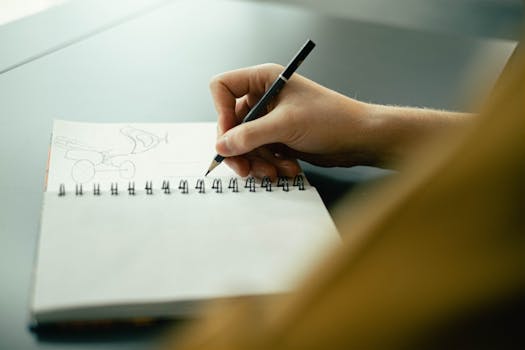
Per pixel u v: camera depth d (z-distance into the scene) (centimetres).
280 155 63
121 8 103
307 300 16
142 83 81
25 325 40
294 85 63
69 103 74
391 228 15
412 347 16
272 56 92
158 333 39
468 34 137
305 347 17
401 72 90
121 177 58
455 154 14
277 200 54
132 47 91
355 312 16
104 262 43
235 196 54
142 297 39
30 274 45
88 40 92
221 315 21
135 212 50
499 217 14
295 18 106
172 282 41
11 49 86
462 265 15
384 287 15
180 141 66
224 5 109
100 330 39
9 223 51
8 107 71
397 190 15
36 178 58
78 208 49
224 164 62
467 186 14
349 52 95
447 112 67
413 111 66
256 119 63
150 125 69
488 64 92
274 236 48
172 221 49
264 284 41
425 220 14
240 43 96
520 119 13
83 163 60
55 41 90
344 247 15
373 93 83
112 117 72
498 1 152
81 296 39
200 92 80
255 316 19
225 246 46
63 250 44
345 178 64
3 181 57
